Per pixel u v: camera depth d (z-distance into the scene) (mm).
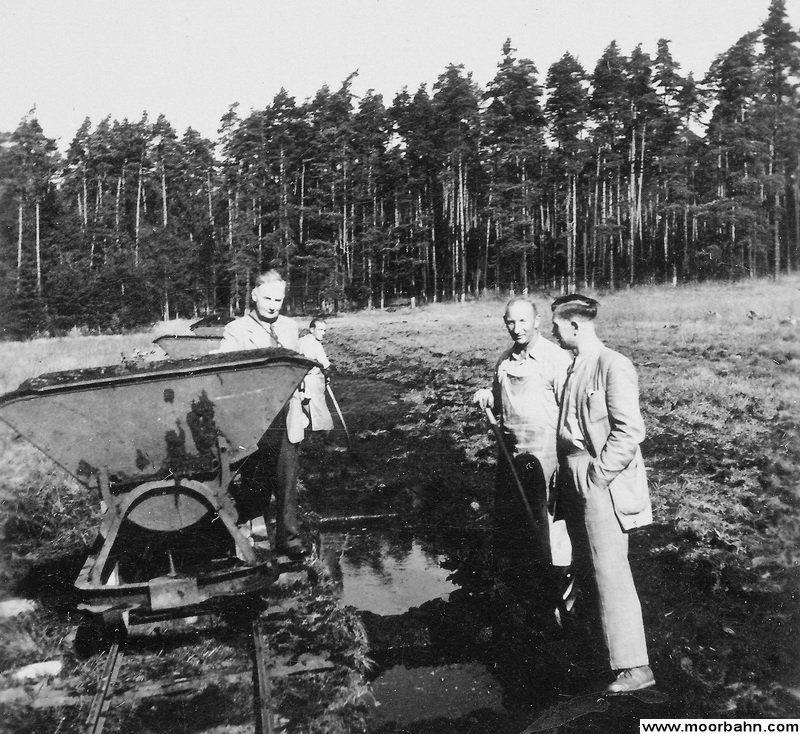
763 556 4242
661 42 34344
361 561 4707
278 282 4773
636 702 2898
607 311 17375
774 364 9984
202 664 3482
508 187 42656
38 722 3020
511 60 42094
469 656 3369
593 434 3143
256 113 47812
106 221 30969
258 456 4691
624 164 38938
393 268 49188
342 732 2832
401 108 50062
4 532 5578
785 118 22609
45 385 3738
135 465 4031
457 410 9469
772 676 3010
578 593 3664
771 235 23266
